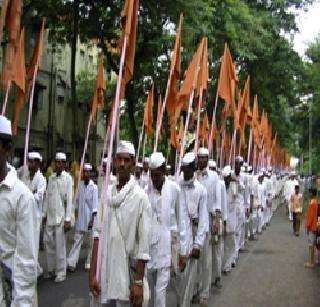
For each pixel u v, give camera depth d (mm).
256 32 27438
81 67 37469
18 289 3721
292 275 12023
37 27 26734
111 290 5215
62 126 34156
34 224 3822
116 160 5355
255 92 33781
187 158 8047
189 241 8000
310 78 39625
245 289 10461
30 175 10141
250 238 18672
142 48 24297
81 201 11406
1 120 3777
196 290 9188
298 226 20203
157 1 20500
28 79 11570
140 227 5254
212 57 24516
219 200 10055
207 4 21188
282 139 51875
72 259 11391
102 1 21688
